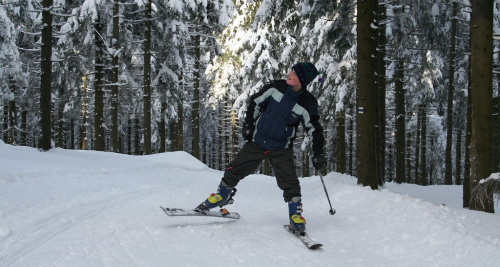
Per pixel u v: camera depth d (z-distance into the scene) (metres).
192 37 19.75
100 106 15.24
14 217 4.30
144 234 3.46
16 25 18.75
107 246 3.07
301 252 3.09
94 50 15.11
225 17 17.94
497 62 12.77
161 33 16.56
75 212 4.67
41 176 6.96
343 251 3.17
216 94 21.66
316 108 3.60
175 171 11.77
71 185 6.88
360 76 7.34
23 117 26.14
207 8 17.75
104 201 5.66
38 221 4.21
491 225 4.04
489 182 5.73
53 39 15.88
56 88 17.75
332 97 14.02
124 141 37.34
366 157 7.24
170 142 31.25
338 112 14.02
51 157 9.85
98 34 14.34
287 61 16.44
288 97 3.55
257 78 18.14
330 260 2.91
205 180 10.16
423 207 4.04
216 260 2.80
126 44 16.66
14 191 5.49
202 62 20.92
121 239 3.29
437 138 29.20
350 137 23.81
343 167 17.05
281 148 3.71
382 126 11.56
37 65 21.27
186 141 36.62
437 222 3.49
